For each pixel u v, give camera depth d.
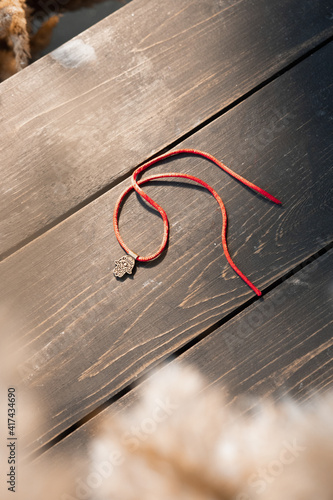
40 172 0.58
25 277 0.57
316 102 0.58
